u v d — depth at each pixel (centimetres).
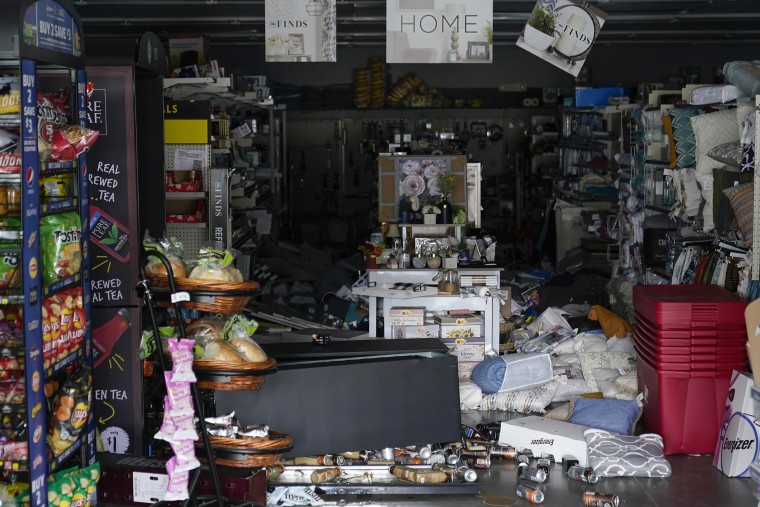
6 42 427
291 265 1337
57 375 489
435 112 1856
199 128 862
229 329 527
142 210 597
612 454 611
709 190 736
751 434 598
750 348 543
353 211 1872
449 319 836
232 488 524
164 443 607
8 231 425
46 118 462
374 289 855
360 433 596
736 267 714
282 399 582
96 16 1250
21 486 445
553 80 1888
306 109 1852
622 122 1127
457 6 842
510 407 748
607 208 1359
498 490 580
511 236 1852
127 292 571
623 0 1134
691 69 1816
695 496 572
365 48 1867
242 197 1125
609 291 1034
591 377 779
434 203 920
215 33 1467
